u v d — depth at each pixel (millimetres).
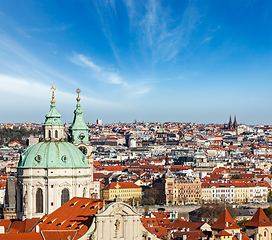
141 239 180875
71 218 187500
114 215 176000
